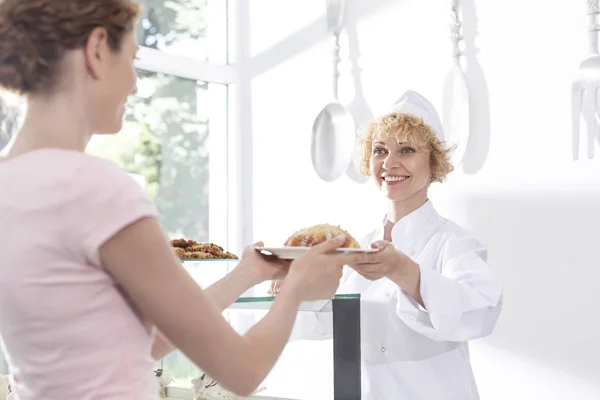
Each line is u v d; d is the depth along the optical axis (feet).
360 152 6.98
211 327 2.43
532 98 7.59
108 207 2.35
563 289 7.28
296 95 9.50
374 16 8.78
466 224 7.91
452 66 8.09
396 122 6.38
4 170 2.46
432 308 4.99
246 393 2.56
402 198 6.39
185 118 9.80
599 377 7.04
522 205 7.57
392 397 5.95
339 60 9.03
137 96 9.30
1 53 2.45
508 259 7.62
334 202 9.08
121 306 2.45
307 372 8.64
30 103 2.56
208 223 10.02
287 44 9.59
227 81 9.94
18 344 2.43
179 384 4.74
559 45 7.45
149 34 9.38
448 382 5.84
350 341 3.82
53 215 2.36
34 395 2.45
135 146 9.28
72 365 2.38
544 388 7.35
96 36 2.48
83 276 2.38
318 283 3.02
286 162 9.55
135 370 2.47
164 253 2.39
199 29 9.96
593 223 7.14
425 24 8.38
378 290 6.19
